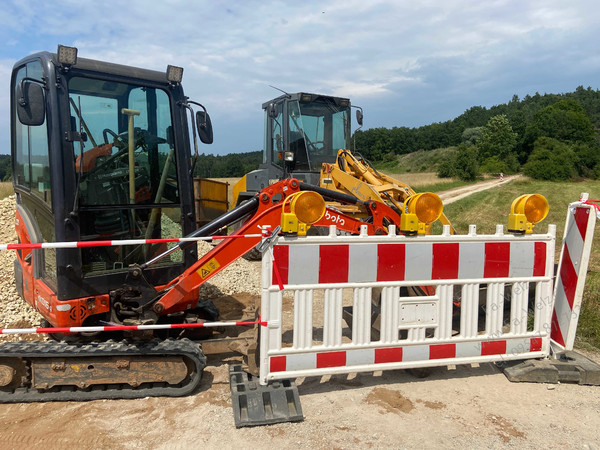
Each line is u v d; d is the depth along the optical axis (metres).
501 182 43.91
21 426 3.11
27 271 4.43
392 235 3.65
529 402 3.51
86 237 3.74
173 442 2.94
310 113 9.50
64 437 2.98
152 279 4.09
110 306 3.85
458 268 3.78
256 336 3.68
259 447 2.88
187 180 4.30
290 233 3.42
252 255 8.97
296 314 3.47
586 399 3.58
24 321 5.15
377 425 3.15
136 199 4.01
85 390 3.51
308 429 3.09
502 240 3.88
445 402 3.50
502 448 2.91
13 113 4.78
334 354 3.56
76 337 4.05
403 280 3.68
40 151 3.95
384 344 3.66
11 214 8.46
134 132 3.98
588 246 3.77
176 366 3.52
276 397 3.28
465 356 3.85
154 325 3.49
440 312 3.78
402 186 7.30
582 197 3.91
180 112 4.23
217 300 6.47
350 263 3.55
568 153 53.84
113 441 2.94
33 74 3.93
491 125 72.44
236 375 3.60
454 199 25.77
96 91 3.73
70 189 3.56
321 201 3.47
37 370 3.43
